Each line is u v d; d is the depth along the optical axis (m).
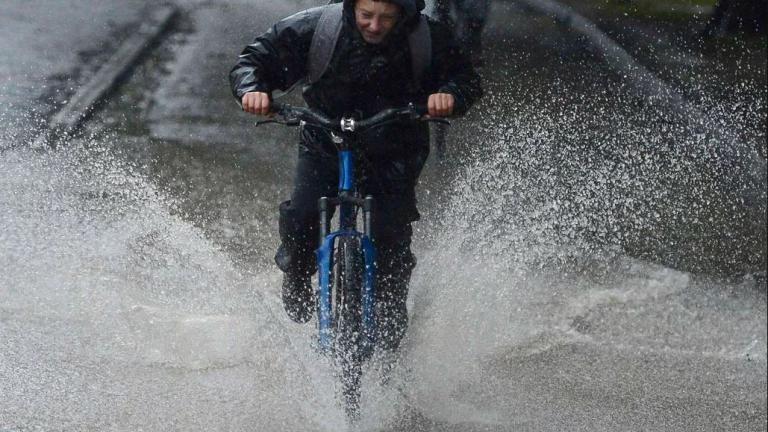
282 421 16.09
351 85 15.78
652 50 39.06
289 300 18.20
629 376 19.66
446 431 16.53
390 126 16.11
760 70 36.59
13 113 30.06
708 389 19.52
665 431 17.47
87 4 42.12
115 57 36.09
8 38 36.75
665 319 22.36
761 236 26.31
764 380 20.09
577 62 36.84
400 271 17.50
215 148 29.23
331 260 15.58
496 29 39.84
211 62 36.50
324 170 16.69
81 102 31.56
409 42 15.33
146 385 17.08
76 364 17.61
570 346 20.58
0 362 17.36
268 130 30.94
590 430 17.20
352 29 15.16
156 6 42.91
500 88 33.19
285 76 16.06
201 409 16.39
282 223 17.22
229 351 18.44
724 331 22.22
